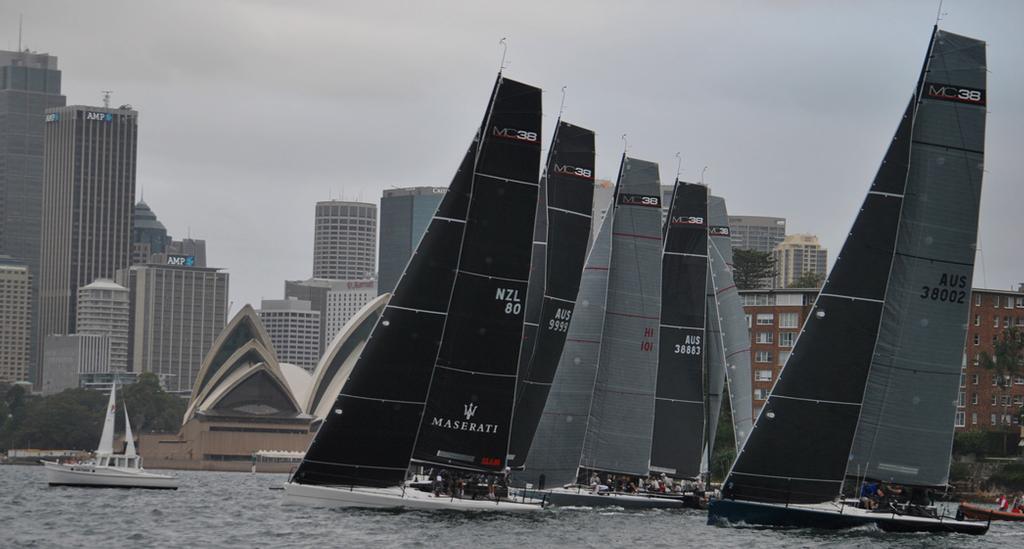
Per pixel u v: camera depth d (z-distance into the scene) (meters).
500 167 86.50
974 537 80.69
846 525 80.12
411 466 91.38
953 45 79.62
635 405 106.06
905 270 80.38
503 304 87.19
